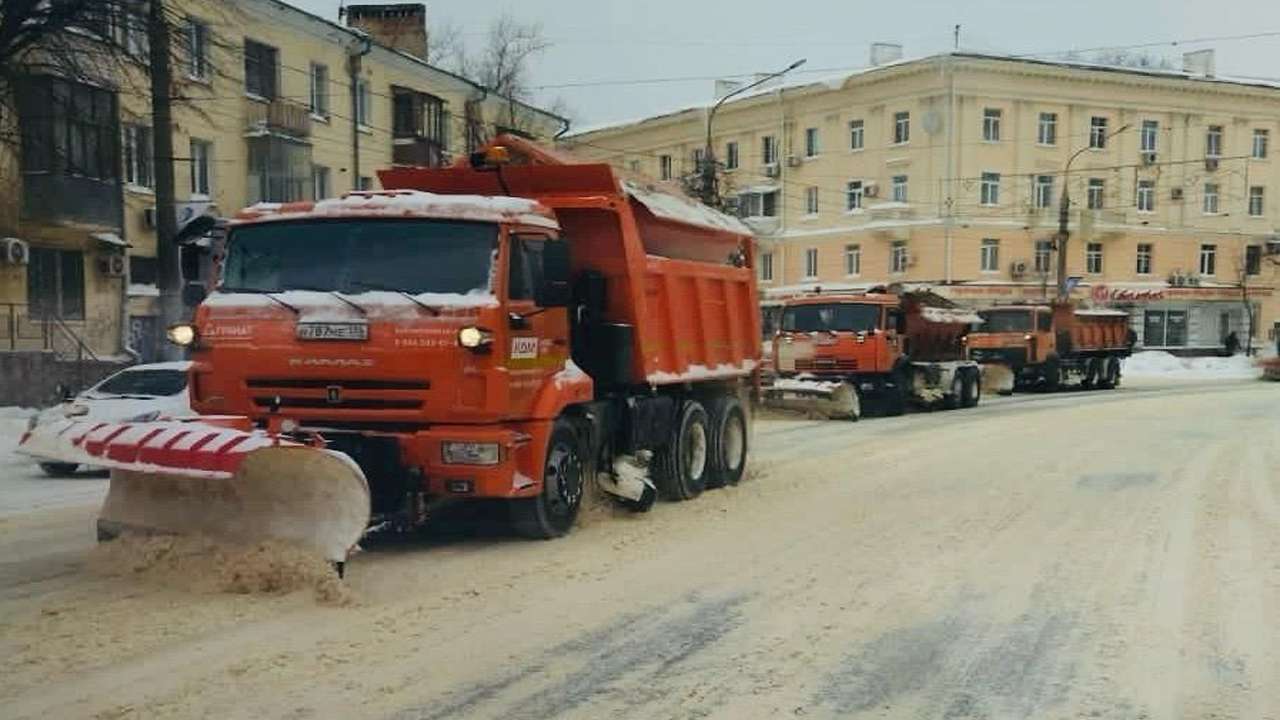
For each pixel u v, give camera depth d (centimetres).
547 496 841
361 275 783
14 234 2230
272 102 2877
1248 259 5722
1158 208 5475
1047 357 3347
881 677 525
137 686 487
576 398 861
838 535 898
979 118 5059
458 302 756
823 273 5509
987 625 620
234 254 816
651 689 503
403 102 3459
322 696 482
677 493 1080
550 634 588
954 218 5025
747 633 598
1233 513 1018
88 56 1784
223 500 681
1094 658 558
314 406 773
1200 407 2602
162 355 1772
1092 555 819
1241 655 564
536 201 875
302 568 645
